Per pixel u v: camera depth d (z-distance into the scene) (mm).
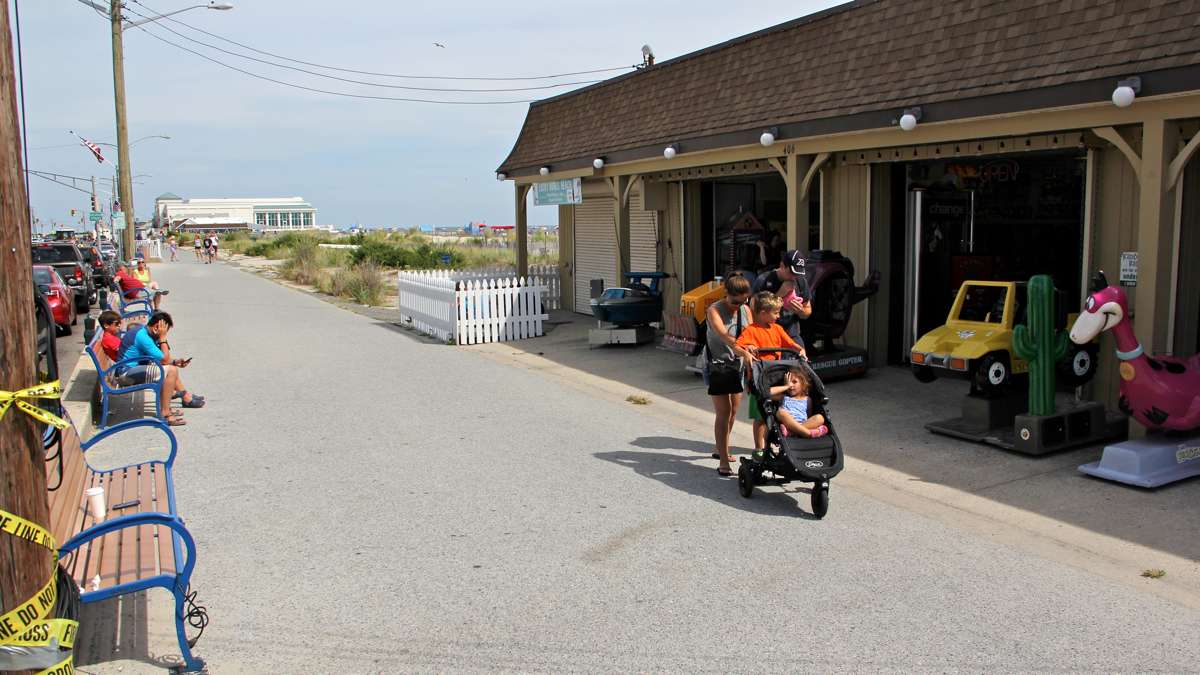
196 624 4547
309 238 65438
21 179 3197
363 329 17844
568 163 16188
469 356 13953
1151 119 6883
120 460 7793
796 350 6652
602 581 5055
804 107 10359
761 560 5316
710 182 15070
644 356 13250
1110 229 8242
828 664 4059
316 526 6051
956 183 11008
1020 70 7914
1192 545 5387
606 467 7379
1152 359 6660
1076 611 4555
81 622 4645
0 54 3037
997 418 7871
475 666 4121
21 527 3086
